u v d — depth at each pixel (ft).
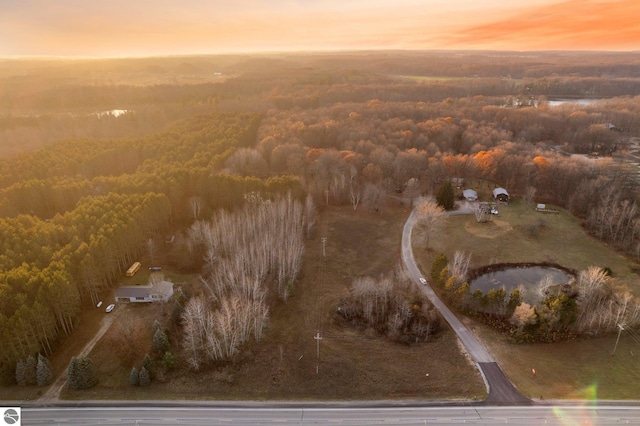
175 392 229.04
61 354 255.70
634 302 293.02
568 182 470.39
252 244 340.39
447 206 449.89
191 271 343.05
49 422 210.18
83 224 330.34
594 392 231.30
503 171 512.22
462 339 271.28
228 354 251.80
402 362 252.21
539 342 269.64
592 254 372.58
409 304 297.94
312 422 211.61
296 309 299.99
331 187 484.33
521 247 383.24
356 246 385.29
